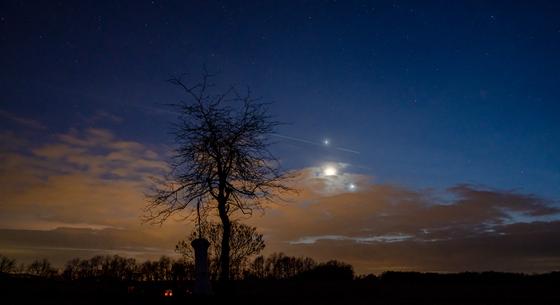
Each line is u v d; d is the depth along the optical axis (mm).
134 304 17688
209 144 19938
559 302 22609
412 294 25781
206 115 20172
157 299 18797
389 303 21453
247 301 20219
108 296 19281
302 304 20406
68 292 19828
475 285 31859
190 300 18500
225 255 19672
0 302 16953
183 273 23719
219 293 19688
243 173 20078
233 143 20094
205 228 22812
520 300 23094
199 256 19422
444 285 31922
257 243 23453
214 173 20141
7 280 21578
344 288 27594
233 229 23062
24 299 17781
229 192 20109
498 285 31297
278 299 21766
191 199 20109
